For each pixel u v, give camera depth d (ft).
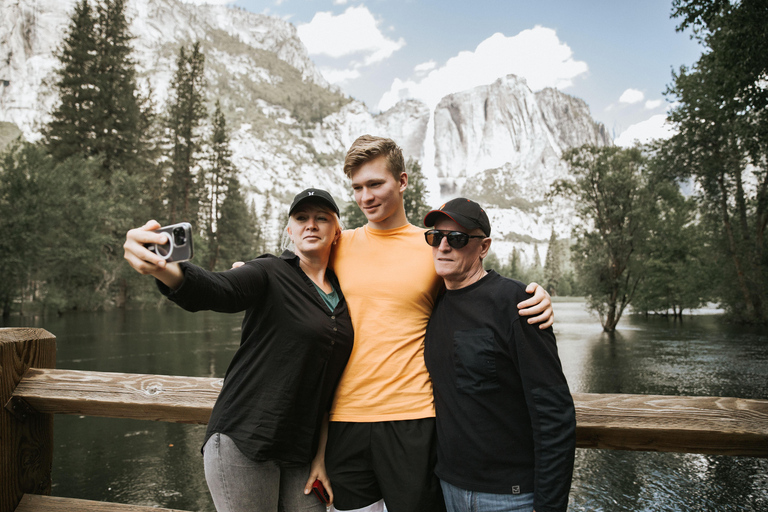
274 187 584.40
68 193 81.30
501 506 4.93
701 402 4.81
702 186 79.25
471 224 5.26
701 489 16.60
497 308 5.15
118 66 113.80
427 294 5.76
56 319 75.56
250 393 4.86
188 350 45.19
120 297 106.32
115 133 110.11
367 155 5.90
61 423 23.43
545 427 4.69
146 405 5.41
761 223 76.84
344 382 5.56
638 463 19.04
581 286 80.23
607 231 77.30
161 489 15.69
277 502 5.04
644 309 109.70
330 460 5.50
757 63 39.65
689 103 70.85
